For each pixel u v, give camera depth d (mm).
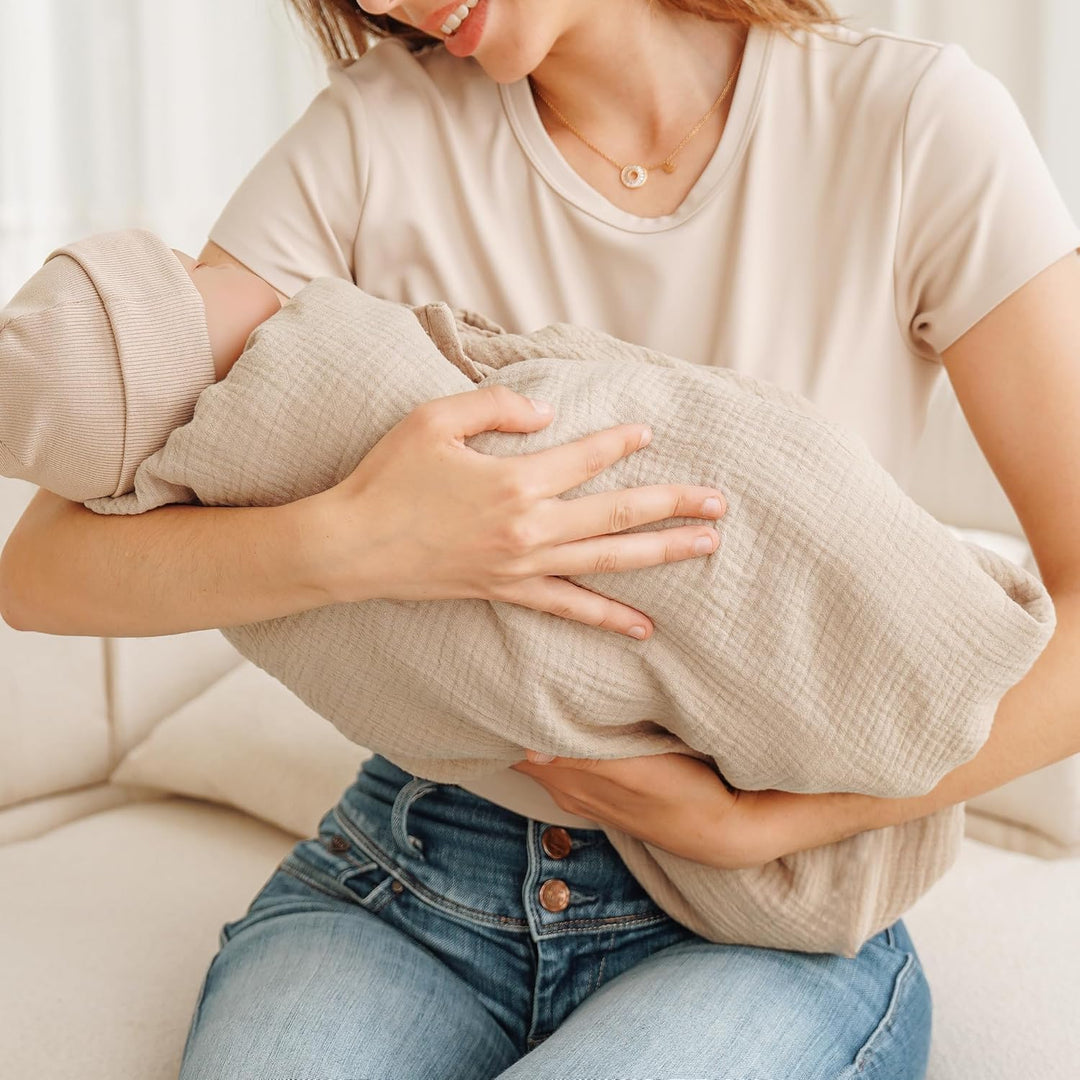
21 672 1424
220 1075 795
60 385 804
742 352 987
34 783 1447
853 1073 801
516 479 743
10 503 1403
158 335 838
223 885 1284
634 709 811
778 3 966
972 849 1272
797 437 766
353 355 818
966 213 920
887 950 930
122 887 1270
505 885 957
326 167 1078
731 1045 780
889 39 975
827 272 976
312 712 1449
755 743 795
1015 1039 981
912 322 979
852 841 884
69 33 3020
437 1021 872
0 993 1071
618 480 782
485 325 947
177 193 3117
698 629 763
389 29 1139
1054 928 1112
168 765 1445
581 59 995
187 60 3057
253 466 831
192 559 841
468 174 1058
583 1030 802
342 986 870
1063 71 1828
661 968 881
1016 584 798
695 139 1011
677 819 857
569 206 1027
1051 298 909
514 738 815
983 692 758
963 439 1522
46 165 3064
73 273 833
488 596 773
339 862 1020
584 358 870
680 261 1003
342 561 776
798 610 752
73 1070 986
